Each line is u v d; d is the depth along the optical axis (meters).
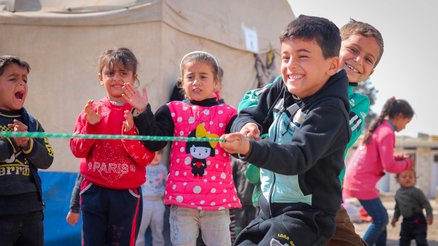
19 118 3.60
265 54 7.62
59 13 5.54
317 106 2.54
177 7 5.63
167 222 5.54
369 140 6.04
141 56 5.41
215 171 3.74
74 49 5.54
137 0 5.43
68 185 5.36
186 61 3.92
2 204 3.39
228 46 6.66
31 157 3.47
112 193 3.57
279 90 2.97
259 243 2.57
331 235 2.67
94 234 3.55
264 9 7.62
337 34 2.65
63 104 5.54
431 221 6.94
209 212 3.73
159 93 5.37
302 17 2.70
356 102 3.42
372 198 5.96
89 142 3.52
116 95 3.63
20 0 5.64
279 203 2.68
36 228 3.61
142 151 3.49
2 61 3.52
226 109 3.89
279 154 2.31
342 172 3.08
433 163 19.02
